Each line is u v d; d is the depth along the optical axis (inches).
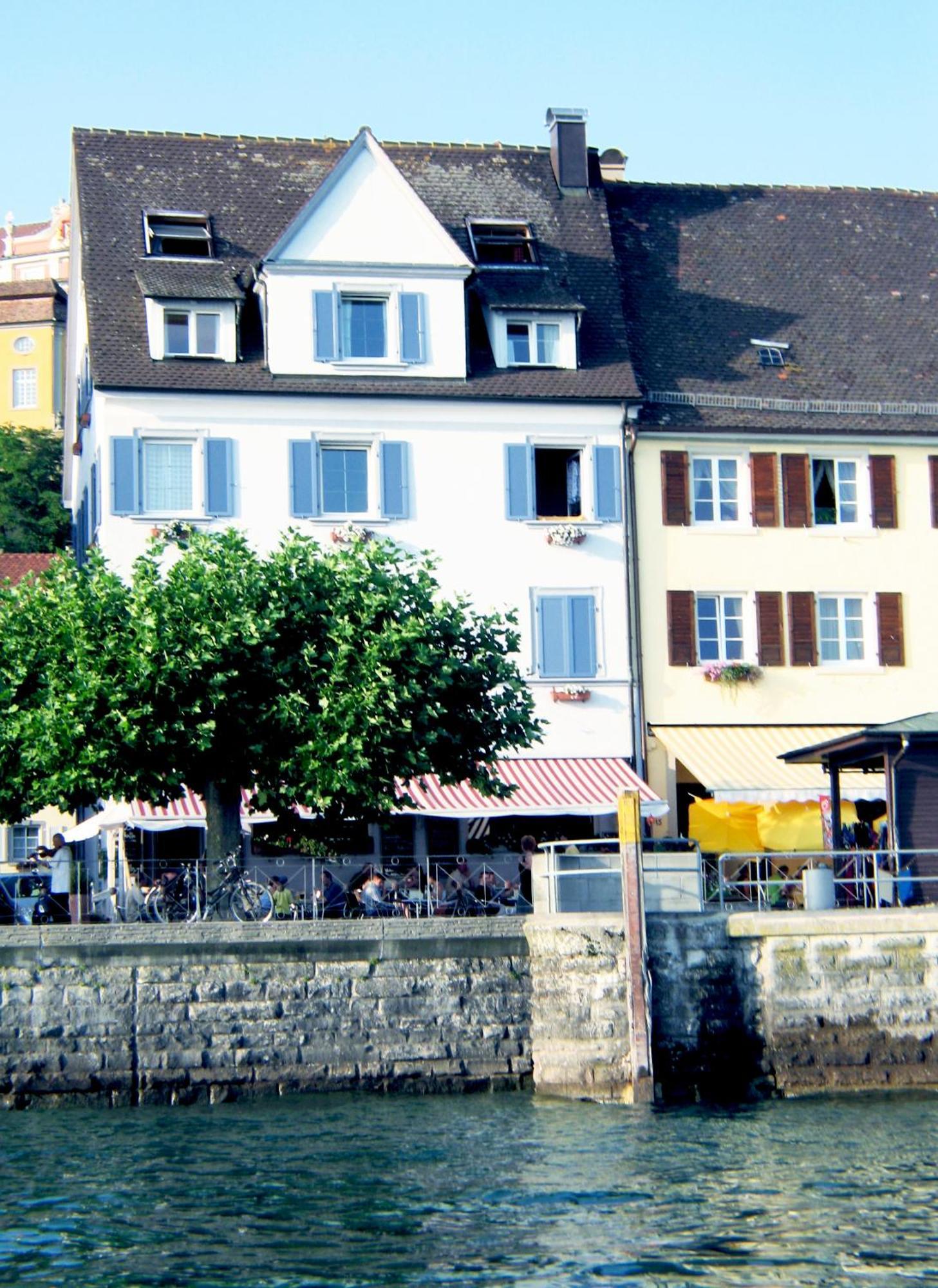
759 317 2261.3
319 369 2017.7
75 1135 1269.7
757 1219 1026.7
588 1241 989.2
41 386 4899.1
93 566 1558.8
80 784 1439.5
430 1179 1126.4
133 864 1517.0
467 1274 936.3
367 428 2025.1
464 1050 1423.5
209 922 1411.2
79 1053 1380.4
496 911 1572.3
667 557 2073.1
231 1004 1398.9
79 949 1390.3
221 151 2215.8
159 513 1963.6
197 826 1722.4
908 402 2177.7
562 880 1451.8
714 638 2086.6
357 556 1584.6
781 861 1808.6
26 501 3890.3
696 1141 1236.5
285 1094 1398.9
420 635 1524.4
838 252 2370.8
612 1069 1395.2
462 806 1814.7
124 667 1455.5
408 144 2295.8
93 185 2132.1
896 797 1545.3
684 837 1991.9
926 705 2108.8
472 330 2113.7
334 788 1457.9
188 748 1470.2
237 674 1462.8
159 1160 1184.8
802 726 2071.9
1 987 1381.6
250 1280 930.7
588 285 2192.4
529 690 1966.0
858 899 1518.2
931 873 1534.2
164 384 1966.0
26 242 6525.6
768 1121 1309.1
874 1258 953.5
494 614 1606.8
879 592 2113.7
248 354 2022.6
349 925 1419.8
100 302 2027.6
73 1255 975.6
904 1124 1289.4
